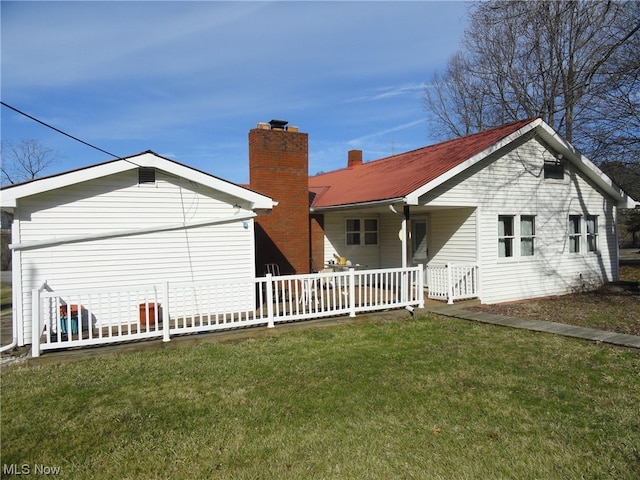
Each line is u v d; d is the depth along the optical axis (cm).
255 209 1025
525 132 1220
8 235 2959
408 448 403
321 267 1414
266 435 434
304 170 1325
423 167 1260
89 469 377
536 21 1408
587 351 696
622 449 389
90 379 600
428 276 1205
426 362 657
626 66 1274
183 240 955
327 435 431
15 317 792
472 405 495
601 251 1489
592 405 487
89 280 873
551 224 1345
